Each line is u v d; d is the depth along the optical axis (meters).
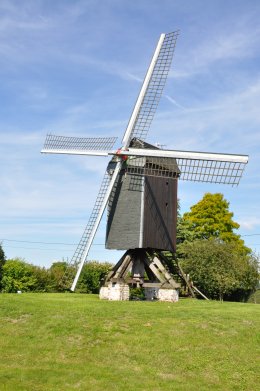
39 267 47.50
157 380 16.77
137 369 17.59
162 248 29.78
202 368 17.92
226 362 18.34
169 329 20.89
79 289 43.88
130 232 29.11
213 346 19.52
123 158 29.27
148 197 29.22
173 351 19.03
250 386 16.80
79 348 19.02
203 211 57.25
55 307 23.58
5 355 18.14
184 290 32.31
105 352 18.81
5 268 44.69
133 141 29.88
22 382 15.84
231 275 41.25
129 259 29.84
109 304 25.19
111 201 30.30
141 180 29.12
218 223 56.62
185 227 54.97
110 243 30.00
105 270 46.28
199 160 28.30
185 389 16.14
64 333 20.16
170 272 31.86
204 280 41.38
